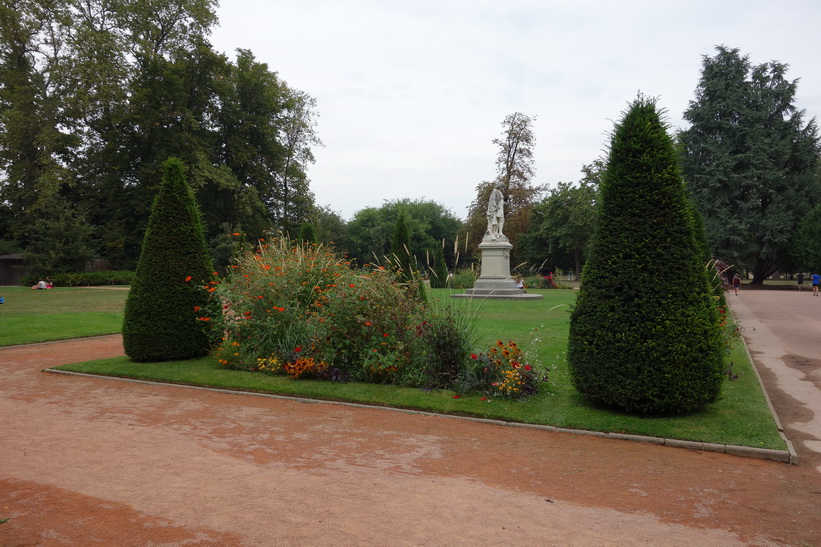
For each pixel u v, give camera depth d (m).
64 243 41.12
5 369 11.05
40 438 6.42
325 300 10.37
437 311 9.41
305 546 3.73
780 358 12.20
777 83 49.12
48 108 39.53
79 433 6.65
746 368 10.40
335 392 8.51
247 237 44.16
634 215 7.26
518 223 57.41
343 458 5.76
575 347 7.47
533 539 3.90
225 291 10.73
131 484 4.93
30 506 4.42
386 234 83.50
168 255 11.15
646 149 7.35
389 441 6.41
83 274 39.66
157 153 40.47
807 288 46.16
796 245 45.06
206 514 4.27
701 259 7.32
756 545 3.87
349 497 4.66
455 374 8.55
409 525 4.10
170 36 41.81
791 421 7.34
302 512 4.32
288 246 12.79
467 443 6.36
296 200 49.19
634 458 5.87
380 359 8.76
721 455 6.00
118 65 39.00
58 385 9.60
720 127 49.06
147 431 6.76
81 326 17.33
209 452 5.91
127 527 4.02
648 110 7.55
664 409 7.04
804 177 47.75
